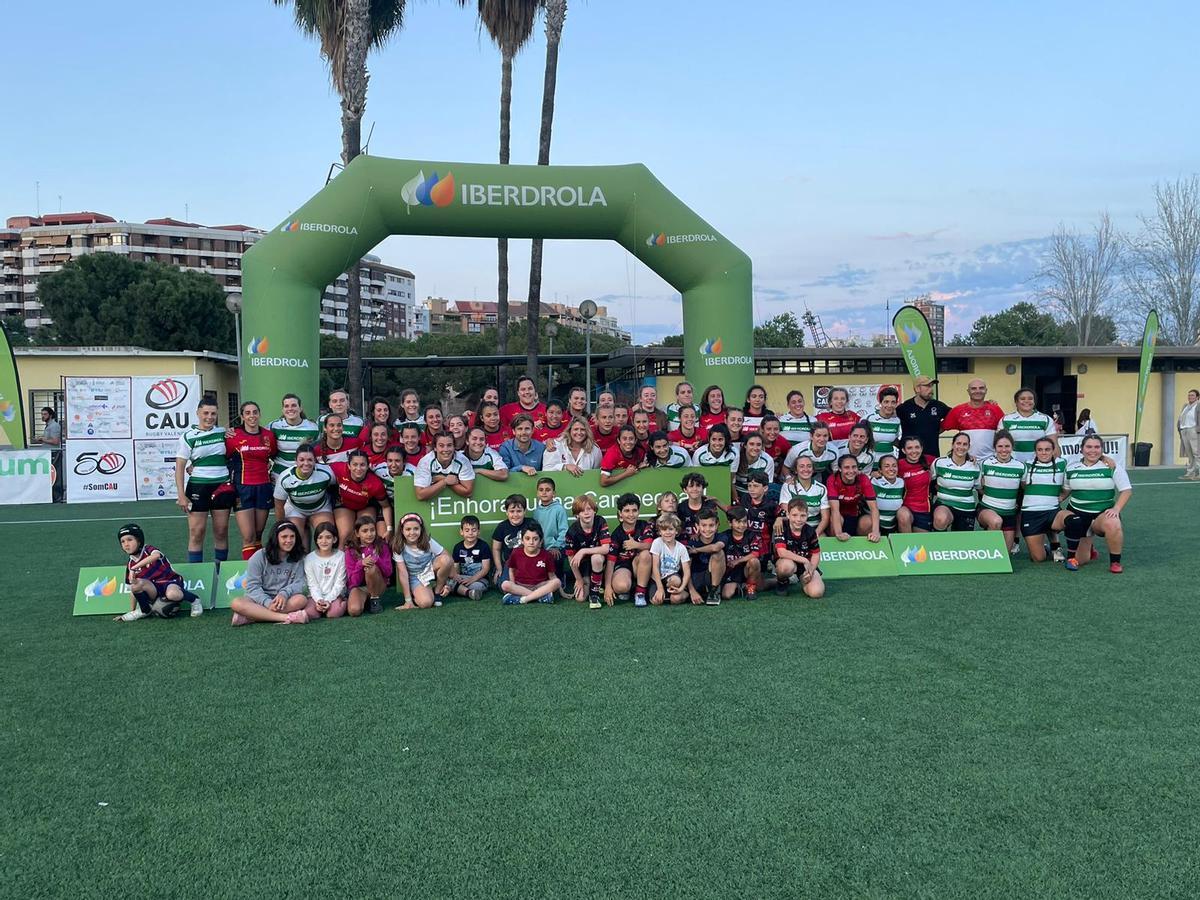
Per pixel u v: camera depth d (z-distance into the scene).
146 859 2.85
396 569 6.74
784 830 2.98
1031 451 8.23
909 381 20.50
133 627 6.02
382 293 117.19
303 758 3.65
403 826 3.04
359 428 8.11
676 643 5.41
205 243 96.31
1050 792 3.24
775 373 20.25
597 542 6.83
